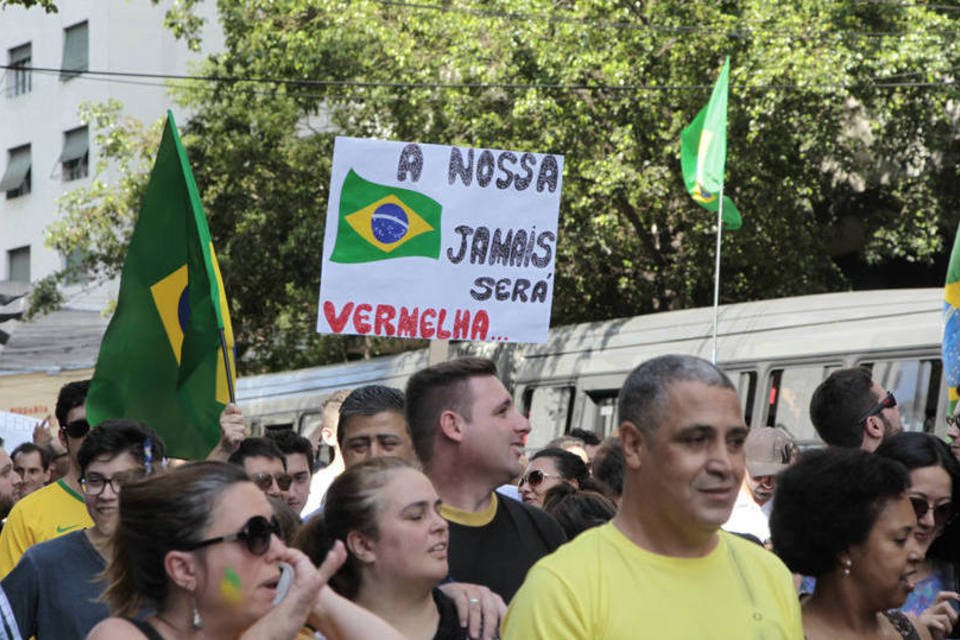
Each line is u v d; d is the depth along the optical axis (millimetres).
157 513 4738
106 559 6727
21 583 6691
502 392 6141
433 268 10258
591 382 22062
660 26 25906
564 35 25969
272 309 33969
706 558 4797
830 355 18609
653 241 29078
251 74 32406
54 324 37531
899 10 26141
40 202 50281
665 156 27016
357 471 5395
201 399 9102
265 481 8547
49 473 12273
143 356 9203
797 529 5438
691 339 20703
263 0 30203
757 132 25281
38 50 50594
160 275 9250
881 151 27719
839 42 25078
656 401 4719
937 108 25953
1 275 51625
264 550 4766
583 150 26594
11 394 37719
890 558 5352
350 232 10234
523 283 10305
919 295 17969
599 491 8633
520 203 10336
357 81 29688
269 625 4504
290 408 27422
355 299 10211
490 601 5504
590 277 29719
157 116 48469
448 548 5969
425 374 6180
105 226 36031
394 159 10266
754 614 4758
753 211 27641
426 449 6113
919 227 28078
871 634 5469
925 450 6512
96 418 9148
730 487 4699
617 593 4672
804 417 18844
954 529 6773
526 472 9562
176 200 9250
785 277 28734
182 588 4750
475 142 27328
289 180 32531
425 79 27672
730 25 25734
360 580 5355
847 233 31344
